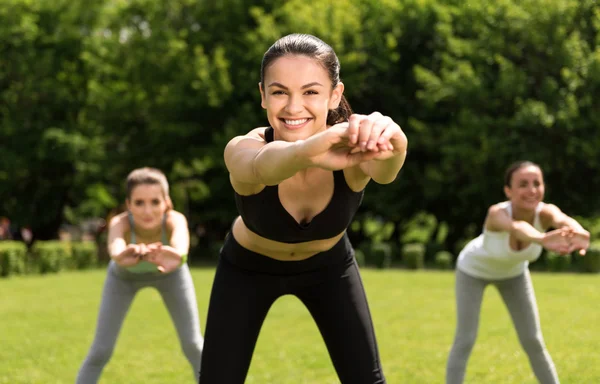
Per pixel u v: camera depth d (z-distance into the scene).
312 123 2.86
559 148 20.58
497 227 4.70
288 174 2.50
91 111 25.50
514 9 20.89
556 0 20.47
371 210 25.11
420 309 10.61
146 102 25.00
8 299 12.66
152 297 12.45
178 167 23.28
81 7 25.50
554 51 20.50
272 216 2.96
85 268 20.22
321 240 3.18
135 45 24.95
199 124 25.11
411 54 24.69
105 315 4.84
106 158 24.88
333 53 2.91
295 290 3.37
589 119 20.08
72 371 6.72
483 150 20.33
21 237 29.47
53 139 23.83
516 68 20.92
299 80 2.81
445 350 7.46
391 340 8.09
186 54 24.64
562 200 21.80
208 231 27.05
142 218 4.95
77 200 26.47
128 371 6.66
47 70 24.39
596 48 20.47
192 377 6.41
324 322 3.36
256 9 23.75
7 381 6.27
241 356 3.29
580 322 8.81
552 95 20.20
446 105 23.56
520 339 4.96
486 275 4.94
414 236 33.66
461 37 23.89
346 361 3.30
